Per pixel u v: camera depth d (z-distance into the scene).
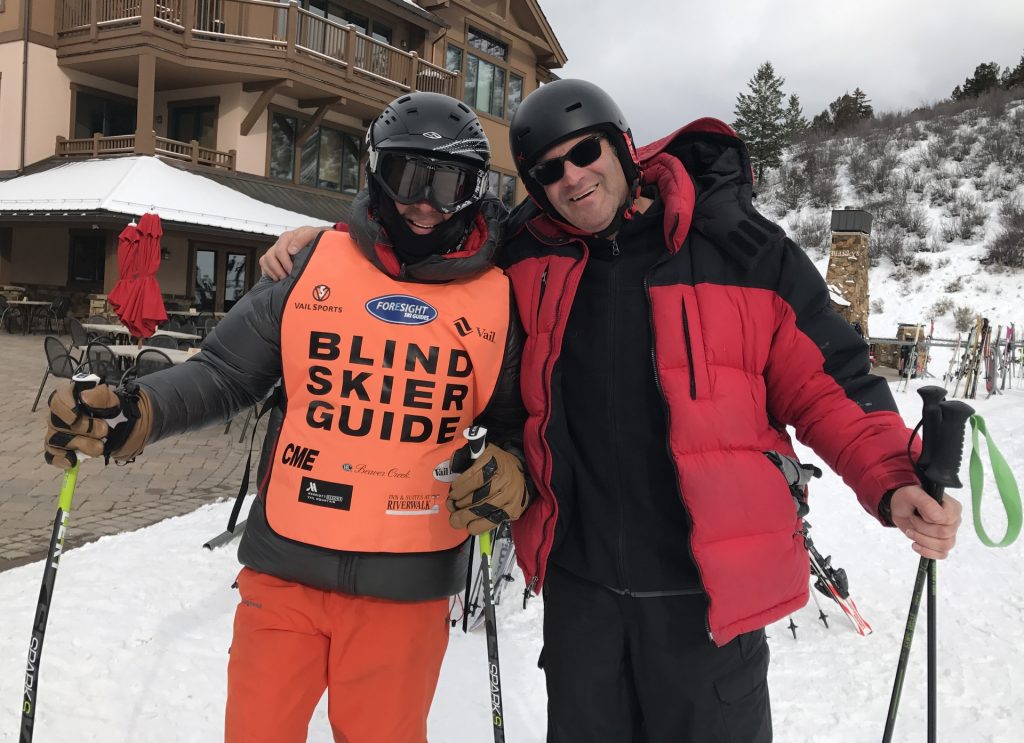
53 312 16.58
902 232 35.69
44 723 2.41
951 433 1.40
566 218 1.71
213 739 2.41
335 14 18.59
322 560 1.60
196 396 1.66
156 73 17.23
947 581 4.12
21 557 3.87
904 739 2.56
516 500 1.62
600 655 1.76
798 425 1.70
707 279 1.64
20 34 17.16
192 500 5.17
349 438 1.62
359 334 1.64
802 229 38.06
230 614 3.26
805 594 1.71
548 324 1.69
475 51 22.22
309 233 1.81
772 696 2.82
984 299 30.12
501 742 1.77
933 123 45.09
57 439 1.51
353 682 1.63
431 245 1.67
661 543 1.68
